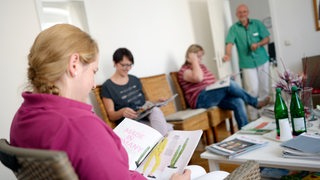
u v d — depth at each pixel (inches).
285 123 56.4
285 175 53.9
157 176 38.1
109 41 106.4
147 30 123.7
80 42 27.2
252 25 146.7
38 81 26.4
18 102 79.1
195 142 42.0
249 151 54.0
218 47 148.3
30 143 23.4
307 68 115.3
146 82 111.5
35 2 84.0
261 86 150.9
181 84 124.3
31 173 20.9
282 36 132.6
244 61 148.7
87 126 23.5
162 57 130.4
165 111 114.0
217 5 151.8
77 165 22.3
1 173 72.1
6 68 77.3
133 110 88.2
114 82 94.8
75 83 27.5
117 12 110.5
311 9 123.3
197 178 41.6
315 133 55.2
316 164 43.1
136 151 42.6
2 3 77.2
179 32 142.5
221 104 117.0
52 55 25.8
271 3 132.5
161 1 132.9
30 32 83.0
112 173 23.3
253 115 143.6
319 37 123.8
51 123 22.9
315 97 96.7
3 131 75.5
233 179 31.7
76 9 95.5
